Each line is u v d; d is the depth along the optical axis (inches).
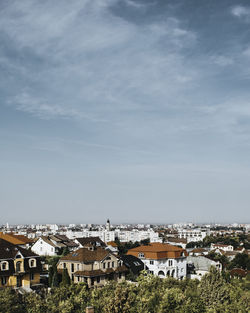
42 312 2064.5
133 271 3983.8
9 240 4926.2
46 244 6003.9
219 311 2274.9
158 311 2124.8
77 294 2438.5
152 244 4579.2
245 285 3484.3
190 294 2399.1
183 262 4441.4
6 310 1999.3
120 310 2041.1
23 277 3122.5
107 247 7298.2
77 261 3496.6
